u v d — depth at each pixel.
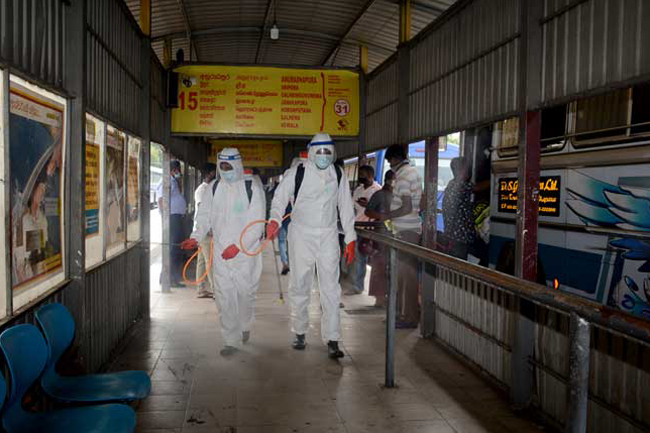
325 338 4.57
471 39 4.12
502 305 3.88
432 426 3.30
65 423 2.19
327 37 7.80
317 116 7.16
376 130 6.74
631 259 3.11
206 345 4.84
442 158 9.34
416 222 5.76
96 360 3.74
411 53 5.44
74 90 3.19
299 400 3.64
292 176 4.59
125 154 4.77
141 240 5.68
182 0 6.51
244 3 6.68
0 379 1.80
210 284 7.13
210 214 4.73
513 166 4.40
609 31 2.68
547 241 3.86
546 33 3.17
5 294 2.35
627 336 1.38
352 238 4.61
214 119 7.07
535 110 3.26
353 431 3.21
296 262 4.62
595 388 2.99
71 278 3.25
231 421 3.30
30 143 2.63
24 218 2.58
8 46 2.36
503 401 3.70
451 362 4.49
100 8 3.76
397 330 5.48
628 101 3.17
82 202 3.24
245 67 7.07
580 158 3.53
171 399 3.62
